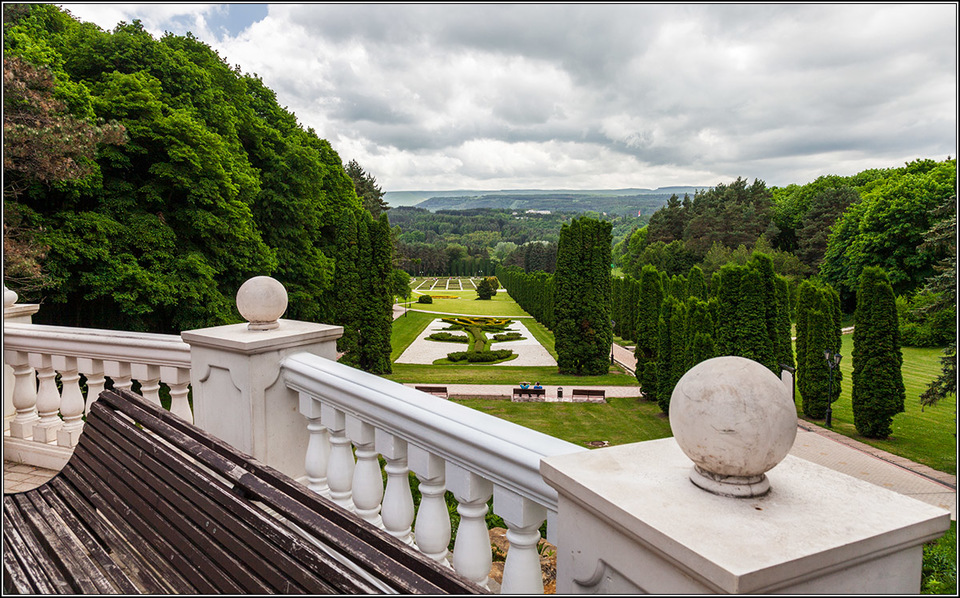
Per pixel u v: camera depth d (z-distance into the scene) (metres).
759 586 0.79
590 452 1.29
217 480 1.77
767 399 0.99
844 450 15.60
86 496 2.12
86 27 16.77
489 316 58.03
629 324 42.84
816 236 54.53
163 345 3.33
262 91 24.28
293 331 2.82
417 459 1.91
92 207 15.31
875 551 0.90
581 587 1.16
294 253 22.89
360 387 2.14
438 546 1.94
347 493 2.46
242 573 1.49
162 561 1.71
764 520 0.94
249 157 21.95
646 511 0.96
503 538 2.96
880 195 40.72
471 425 1.70
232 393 2.70
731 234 63.94
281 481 1.72
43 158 9.04
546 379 26.92
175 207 16.91
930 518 0.96
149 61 16.53
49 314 15.93
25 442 3.89
